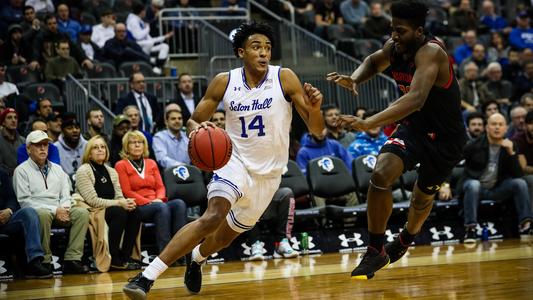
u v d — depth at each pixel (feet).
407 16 13.39
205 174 25.36
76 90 29.43
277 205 23.54
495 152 26.86
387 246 15.21
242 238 23.77
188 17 37.37
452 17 44.32
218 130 12.69
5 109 24.13
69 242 21.79
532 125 27.99
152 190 23.41
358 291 13.93
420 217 14.89
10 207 22.04
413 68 13.82
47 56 32.60
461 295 12.80
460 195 26.86
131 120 25.93
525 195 26.12
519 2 50.19
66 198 22.35
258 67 13.60
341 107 34.30
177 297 14.38
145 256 22.98
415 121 13.96
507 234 27.07
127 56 34.55
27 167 22.13
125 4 40.19
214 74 34.68
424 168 14.19
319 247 24.68
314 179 25.59
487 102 30.73
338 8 42.98
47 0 37.11
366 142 28.22
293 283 15.89
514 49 42.63
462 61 37.96
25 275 21.62
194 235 12.73
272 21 36.42
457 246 24.21
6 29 34.37
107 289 16.84
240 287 15.67
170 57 37.22
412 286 14.34
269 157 13.75
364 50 37.09
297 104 13.75
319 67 35.37
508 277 15.11
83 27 36.24
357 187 26.16
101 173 22.77
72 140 24.76
